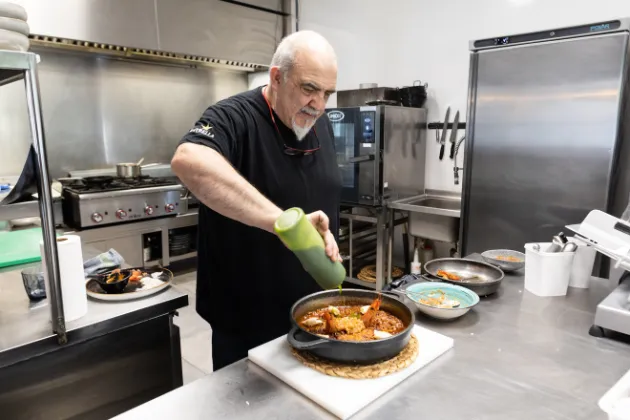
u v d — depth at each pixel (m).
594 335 1.10
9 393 1.17
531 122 2.48
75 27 3.01
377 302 1.09
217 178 0.97
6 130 3.14
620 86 2.18
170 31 3.48
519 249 2.64
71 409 1.31
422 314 1.23
